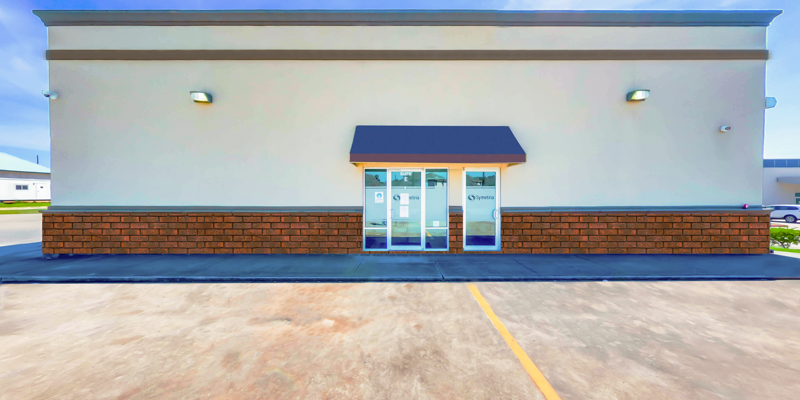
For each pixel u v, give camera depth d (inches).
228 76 318.0
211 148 319.0
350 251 323.0
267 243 322.0
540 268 259.1
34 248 360.5
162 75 316.5
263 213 321.4
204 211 319.0
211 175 319.9
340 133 320.5
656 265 268.7
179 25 315.9
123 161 317.7
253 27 316.8
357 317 166.9
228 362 124.7
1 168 1610.5
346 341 141.3
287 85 319.0
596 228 321.1
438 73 319.6
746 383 111.0
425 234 330.3
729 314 169.0
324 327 155.3
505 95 319.3
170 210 317.7
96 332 149.1
